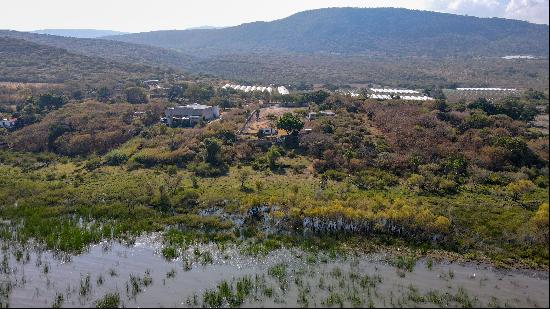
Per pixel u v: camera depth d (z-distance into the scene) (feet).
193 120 456.86
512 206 253.24
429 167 313.94
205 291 173.88
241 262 199.00
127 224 239.50
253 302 166.20
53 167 358.64
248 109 499.92
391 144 358.43
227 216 252.62
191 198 273.75
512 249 208.23
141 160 360.69
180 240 219.82
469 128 368.68
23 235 223.10
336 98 503.20
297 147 372.58
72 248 210.59
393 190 285.23
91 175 330.75
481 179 294.87
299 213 235.61
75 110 481.87
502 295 171.63
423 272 189.67
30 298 169.78
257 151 369.91
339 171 322.55
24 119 449.48
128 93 590.96
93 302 167.12
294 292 172.96
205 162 348.79
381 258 202.18
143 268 194.08
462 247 211.20
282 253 207.21
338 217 231.91
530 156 303.89
